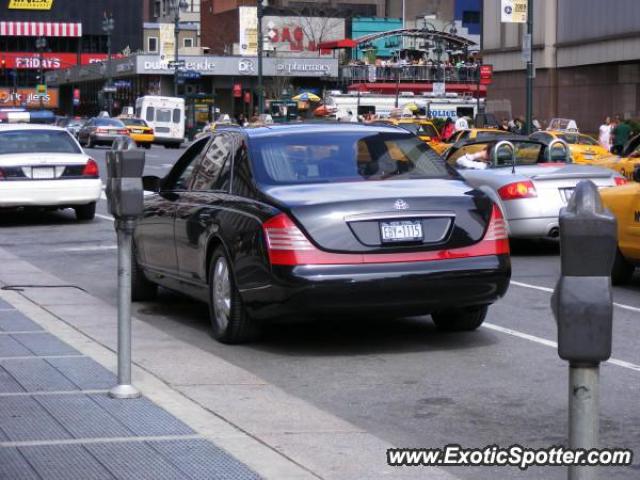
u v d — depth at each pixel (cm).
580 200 384
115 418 692
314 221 883
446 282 893
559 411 750
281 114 6994
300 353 942
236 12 10594
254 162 970
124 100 10019
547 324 1064
